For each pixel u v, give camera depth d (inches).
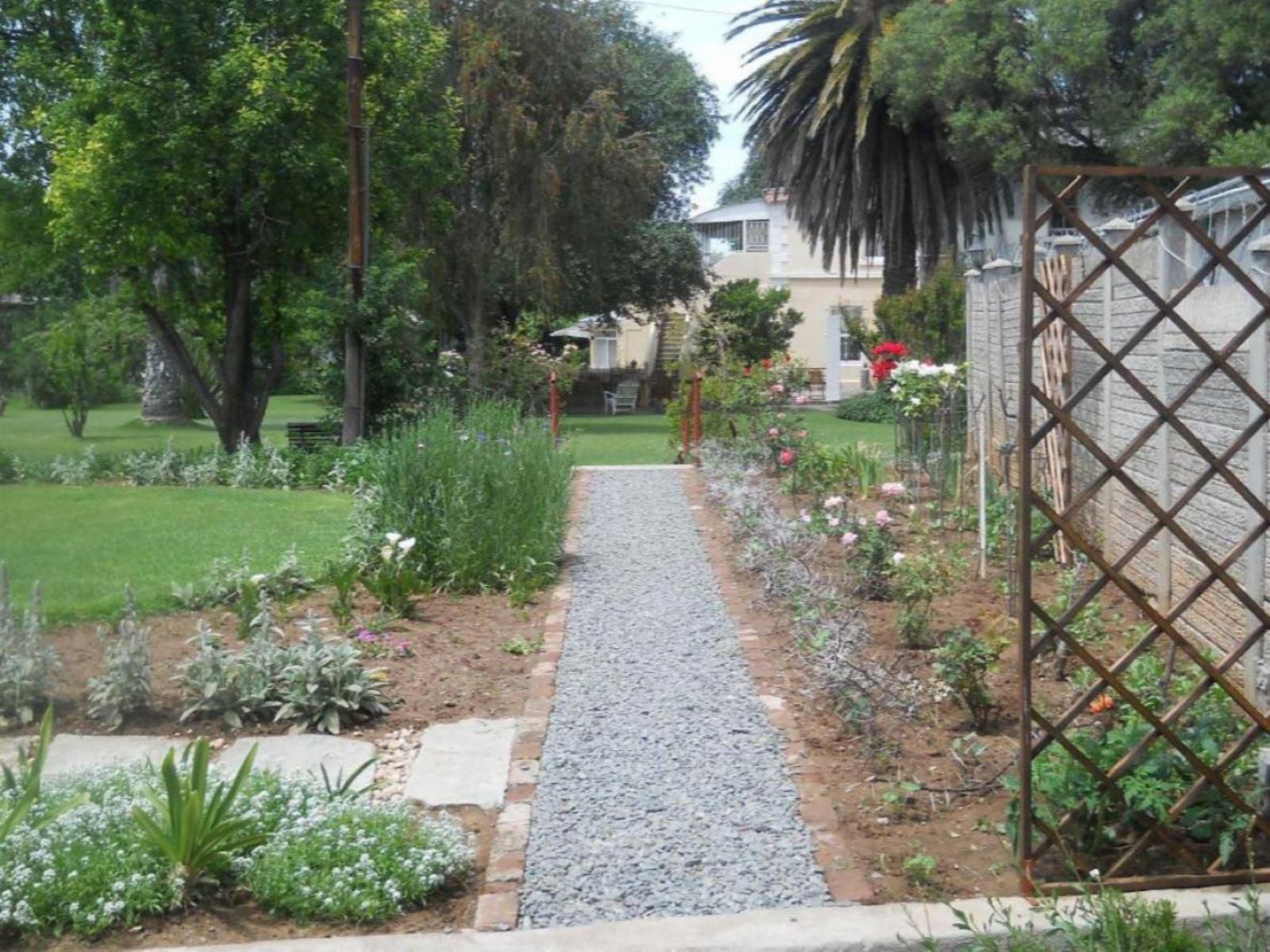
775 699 245.6
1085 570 325.7
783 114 979.3
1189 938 145.3
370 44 695.7
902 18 888.9
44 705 241.1
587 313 1322.6
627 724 232.2
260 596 303.7
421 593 330.6
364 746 224.2
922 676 248.2
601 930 154.3
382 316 639.8
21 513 489.4
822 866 171.2
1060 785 169.5
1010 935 142.9
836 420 999.6
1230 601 238.5
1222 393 243.3
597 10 1095.6
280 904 162.9
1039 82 877.2
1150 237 295.3
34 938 157.4
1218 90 786.2
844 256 1055.6
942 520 401.7
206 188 673.0
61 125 664.4
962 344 778.2
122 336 944.9
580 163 997.2
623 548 406.6
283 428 1085.1
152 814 179.0
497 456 377.1
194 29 642.2
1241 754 166.4
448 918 162.4
